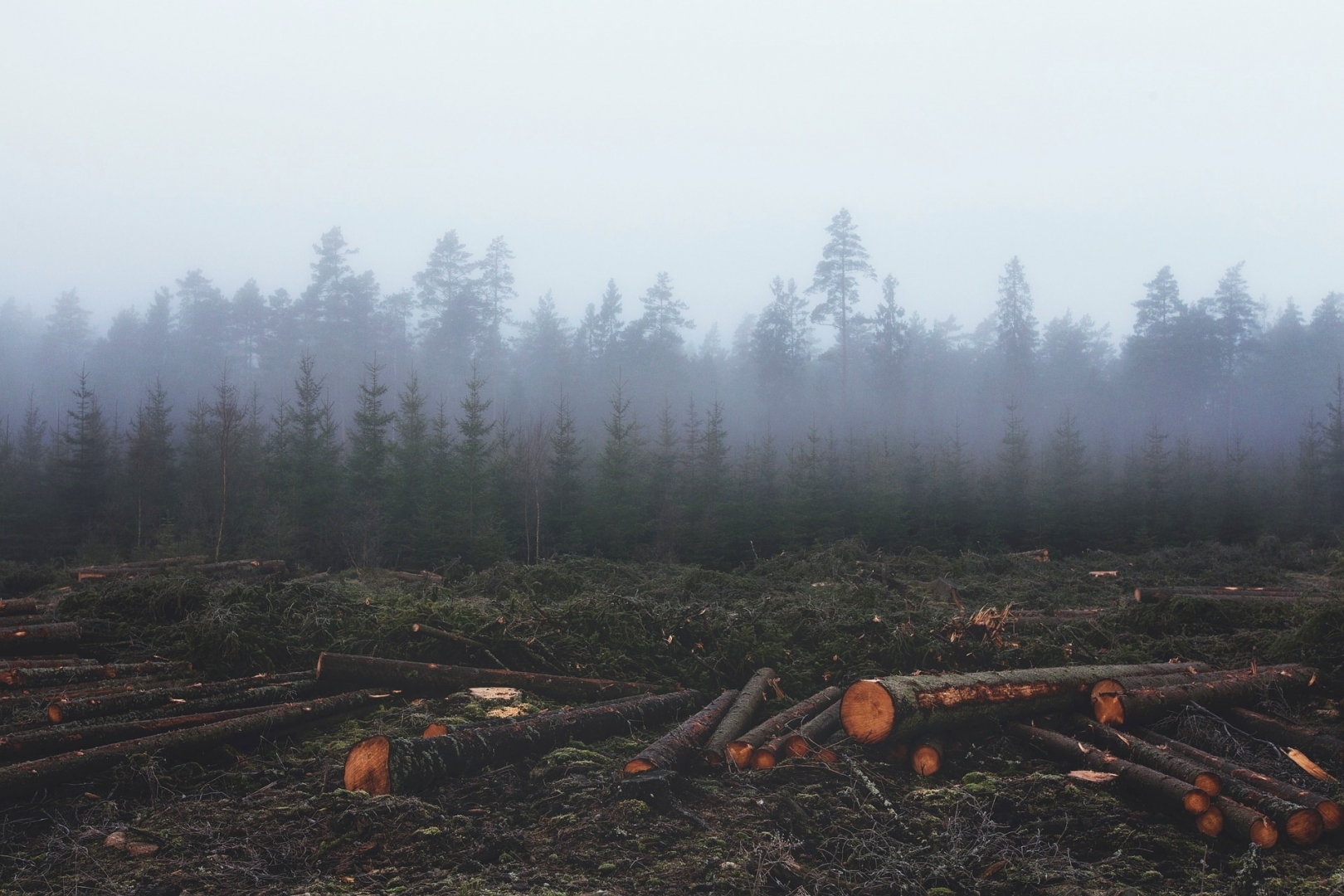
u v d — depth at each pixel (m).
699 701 7.82
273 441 26.11
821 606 10.45
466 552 21.45
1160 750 5.97
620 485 25.08
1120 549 28.70
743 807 5.51
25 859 4.64
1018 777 6.12
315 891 4.32
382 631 8.87
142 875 4.46
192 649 8.15
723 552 24.03
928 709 6.22
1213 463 40.41
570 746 6.54
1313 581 19.05
